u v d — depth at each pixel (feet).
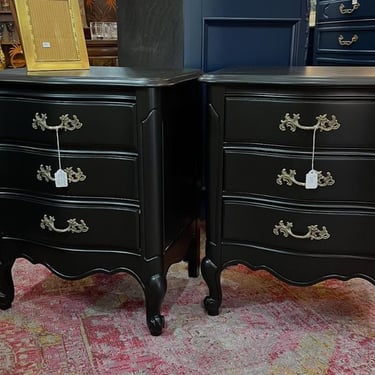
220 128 4.05
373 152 3.79
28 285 5.25
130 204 4.11
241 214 4.24
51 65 4.67
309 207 3.99
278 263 4.24
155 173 3.99
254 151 4.03
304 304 4.82
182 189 4.75
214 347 4.14
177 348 4.13
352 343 4.17
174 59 6.29
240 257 4.38
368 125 3.73
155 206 4.07
